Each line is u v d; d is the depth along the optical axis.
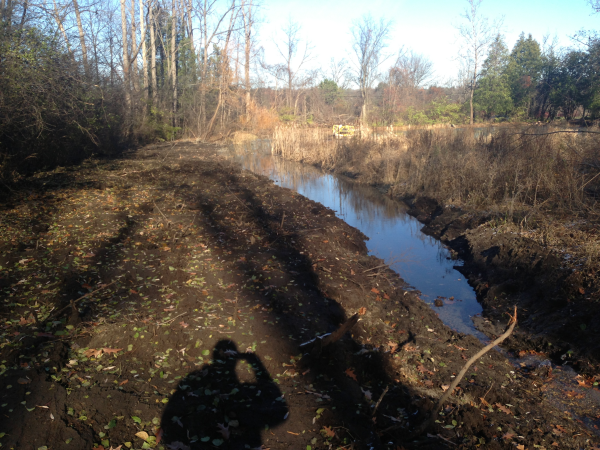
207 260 7.01
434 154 15.36
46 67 12.10
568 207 8.92
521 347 5.59
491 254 8.09
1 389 3.58
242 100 38.62
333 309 5.68
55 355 4.06
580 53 26.25
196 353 4.36
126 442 3.15
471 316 6.54
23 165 13.54
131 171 15.68
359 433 3.48
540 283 6.60
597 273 6.13
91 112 16.62
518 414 4.19
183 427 3.34
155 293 5.68
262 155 25.98
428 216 11.91
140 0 28.08
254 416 3.54
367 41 44.91
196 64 35.41
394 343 5.33
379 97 57.19
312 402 3.77
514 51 43.88
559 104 30.22
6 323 4.67
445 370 4.78
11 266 6.34
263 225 9.41
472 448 3.66
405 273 8.16
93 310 5.09
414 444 3.62
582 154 10.25
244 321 5.07
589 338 5.23
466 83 47.19
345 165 19.67
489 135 16.31
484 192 11.23
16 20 12.69
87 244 7.42
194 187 13.38
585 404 4.43
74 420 3.31
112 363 4.10
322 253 7.94
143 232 8.23
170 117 32.00
